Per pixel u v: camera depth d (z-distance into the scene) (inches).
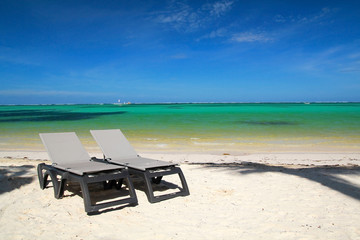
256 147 448.8
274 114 1449.3
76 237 126.0
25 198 173.6
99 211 156.1
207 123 893.8
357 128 717.3
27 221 140.9
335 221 144.6
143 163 188.2
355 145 466.0
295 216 151.9
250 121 966.4
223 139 534.3
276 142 499.2
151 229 135.8
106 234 129.7
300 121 952.9
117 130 239.9
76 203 167.2
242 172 254.1
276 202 174.1
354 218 148.3
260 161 339.0
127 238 126.3
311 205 168.2
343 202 172.9
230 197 183.6
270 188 203.5
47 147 200.1
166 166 183.0
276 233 131.3
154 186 212.1
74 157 200.4
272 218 149.4
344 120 989.2
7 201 168.1
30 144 478.3
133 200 163.5
